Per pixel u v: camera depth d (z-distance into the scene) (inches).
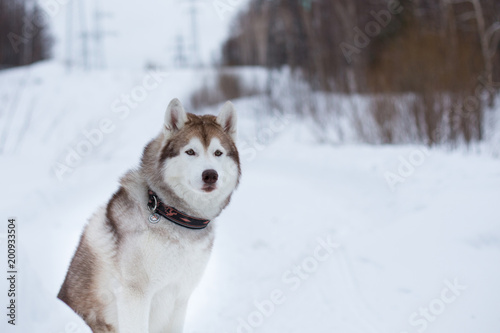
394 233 187.5
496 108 429.7
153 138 123.7
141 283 108.4
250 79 874.1
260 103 690.2
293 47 751.7
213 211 117.8
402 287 153.8
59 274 157.8
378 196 262.2
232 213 286.7
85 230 120.6
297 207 276.8
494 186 205.0
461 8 536.7
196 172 109.7
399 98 422.3
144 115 639.8
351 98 508.1
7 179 262.5
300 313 150.9
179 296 117.7
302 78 704.4
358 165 324.5
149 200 111.3
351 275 170.7
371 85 480.4
